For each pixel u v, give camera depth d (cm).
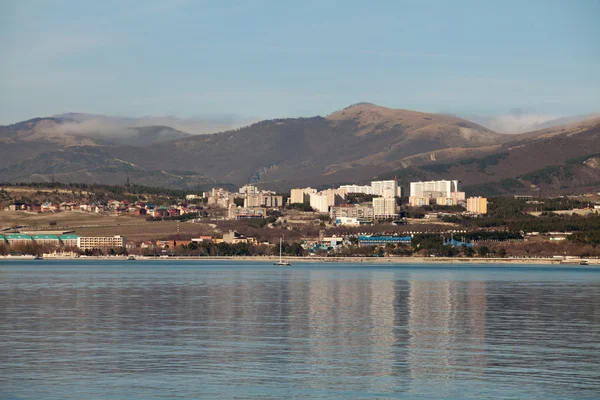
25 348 13100
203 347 13238
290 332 15050
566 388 10306
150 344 13525
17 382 10581
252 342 13788
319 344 13600
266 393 10056
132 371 11250
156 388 10275
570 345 13525
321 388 10319
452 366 11675
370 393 10088
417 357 12381
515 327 15900
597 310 19412
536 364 11812
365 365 11744
